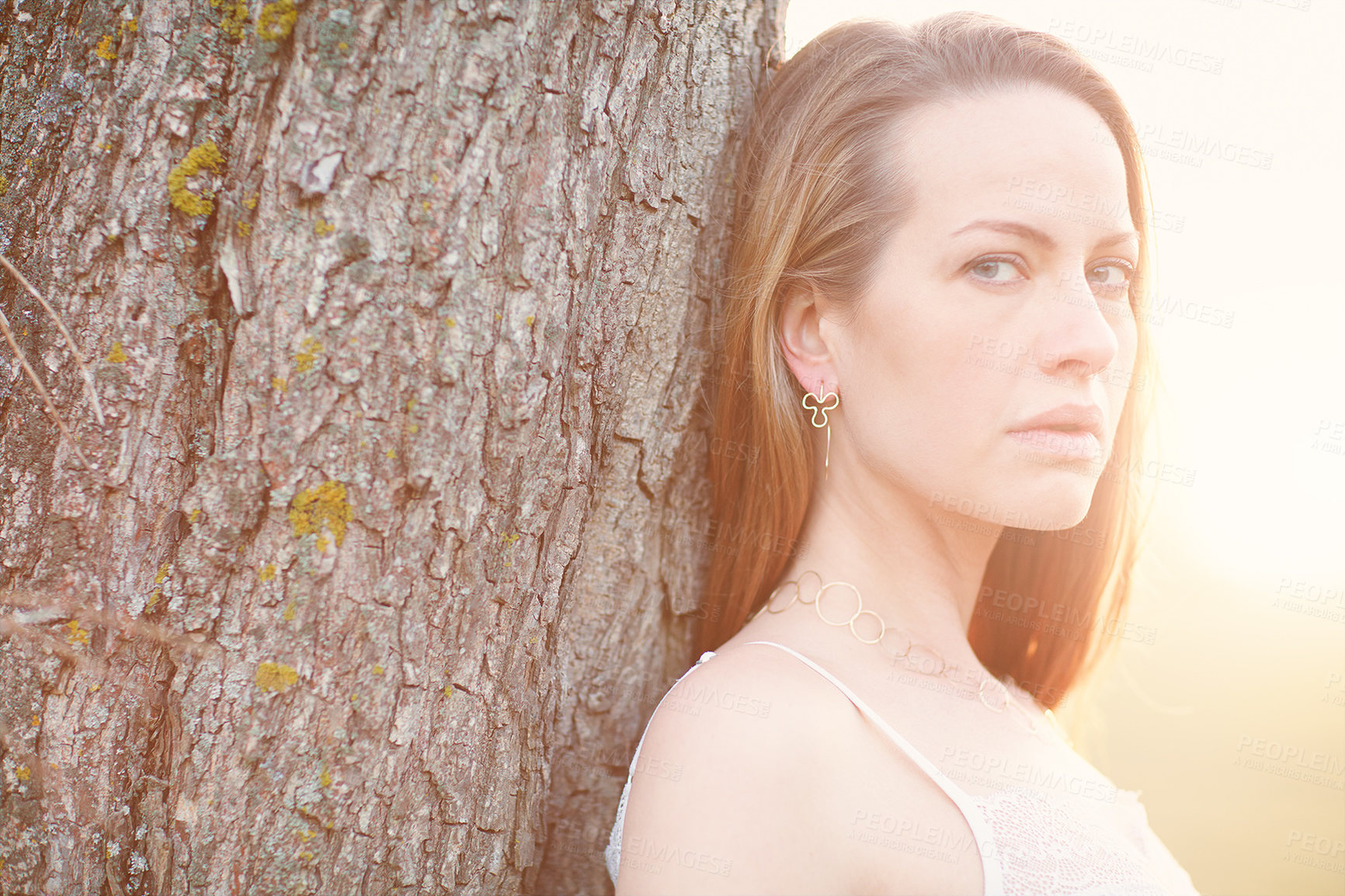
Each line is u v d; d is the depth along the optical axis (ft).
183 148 3.47
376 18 3.53
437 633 3.99
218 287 3.57
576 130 4.01
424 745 4.01
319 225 3.57
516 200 3.83
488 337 3.83
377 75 3.56
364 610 3.81
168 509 3.62
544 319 3.95
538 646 4.41
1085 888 3.96
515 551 4.14
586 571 4.75
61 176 3.52
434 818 4.09
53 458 3.58
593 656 4.83
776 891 3.52
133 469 3.58
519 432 3.99
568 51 3.92
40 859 3.70
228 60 3.47
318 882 3.84
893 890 3.72
